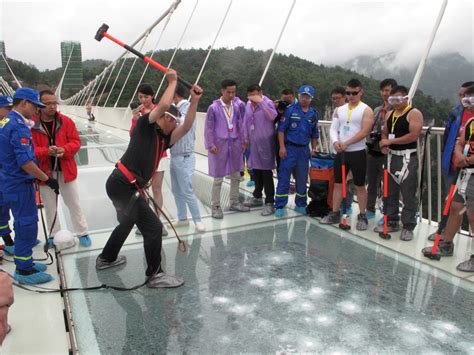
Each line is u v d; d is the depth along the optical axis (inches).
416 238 151.3
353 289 113.6
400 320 98.0
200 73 431.2
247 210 189.5
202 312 103.4
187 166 160.1
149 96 158.2
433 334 92.4
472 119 118.0
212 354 86.9
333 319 98.7
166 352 88.2
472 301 106.6
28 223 116.8
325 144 219.1
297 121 173.5
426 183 181.8
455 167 131.5
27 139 111.5
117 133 637.9
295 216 179.9
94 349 90.1
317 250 142.0
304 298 109.0
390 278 120.0
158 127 114.1
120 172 113.3
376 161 169.2
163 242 152.2
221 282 119.3
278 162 183.9
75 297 113.2
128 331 96.4
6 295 45.8
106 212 194.5
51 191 144.9
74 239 155.0
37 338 94.2
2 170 113.7
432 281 118.0
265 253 140.1
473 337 91.2
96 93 1264.8
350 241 150.0
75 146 141.3
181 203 168.2
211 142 174.6
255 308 104.5
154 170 117.6
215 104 175.9
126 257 140.1
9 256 145.6
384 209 150.2
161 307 106.7
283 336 92.3
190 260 135.7
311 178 176.4
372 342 89.6
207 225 170.2
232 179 188.1
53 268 132.5
